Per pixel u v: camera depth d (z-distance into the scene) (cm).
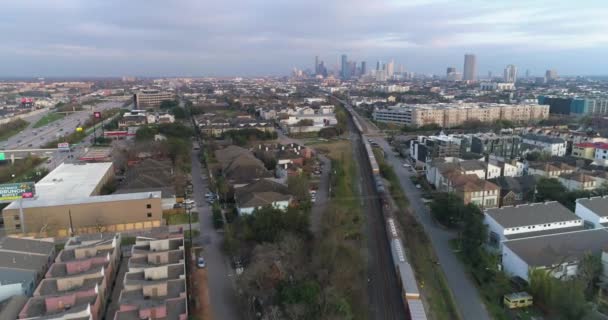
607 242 11644
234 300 10025
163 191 17038
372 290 10681
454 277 11394
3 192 14575
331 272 10825
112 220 14412
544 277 9931
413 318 8788
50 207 13862
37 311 8538
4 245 11175
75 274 9638
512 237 12325
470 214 13175
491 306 10075
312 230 14000
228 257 12269
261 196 15488
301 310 8912
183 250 11012
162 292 9094
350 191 18662
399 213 15538
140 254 10662
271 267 10475
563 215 13150
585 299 9638
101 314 9312
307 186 17712
